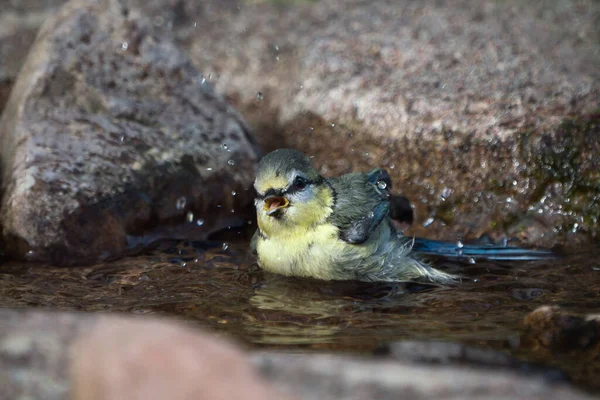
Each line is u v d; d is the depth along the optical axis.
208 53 16.39
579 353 6.96
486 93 13.05
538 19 16.06
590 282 9.73
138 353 4.96
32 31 16.42
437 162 12.38
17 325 5.61
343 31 16.05
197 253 11.23
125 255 11.14
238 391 4.73
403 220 12.09
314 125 13.85
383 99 13.27
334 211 10.16
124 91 12.77
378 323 8.36
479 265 10.47
